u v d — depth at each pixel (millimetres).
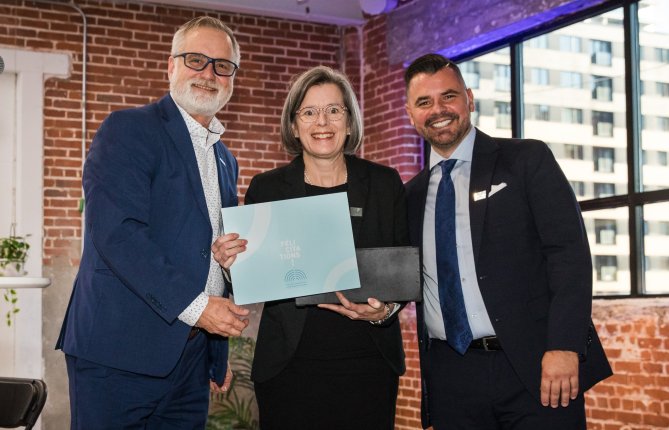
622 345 5262
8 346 6539
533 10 5867
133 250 2592
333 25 7781
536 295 2834
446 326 2883
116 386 2688
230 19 7434
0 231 6656
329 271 2631
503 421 2848
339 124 2832
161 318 2693
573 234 2766
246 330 7090
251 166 7441
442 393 2924
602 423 5344
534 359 2766
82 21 6891
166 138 2797
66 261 6738
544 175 2828
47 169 6734
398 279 2660
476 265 2832
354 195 2873
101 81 6930
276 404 2764
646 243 5324
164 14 7152
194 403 2922
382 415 2787
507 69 6422
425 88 2957
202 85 2846
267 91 7535
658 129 5266
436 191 3012
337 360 2750
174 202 2752
